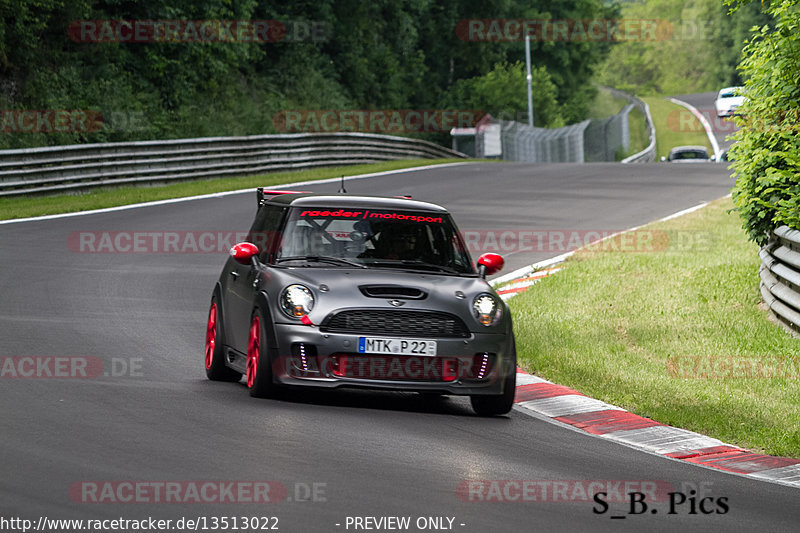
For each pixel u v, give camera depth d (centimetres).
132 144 11394
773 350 4225
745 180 5134
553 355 4144
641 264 6366
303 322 3155
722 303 5166
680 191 11338
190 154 12288
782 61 4897
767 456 2952
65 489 2152
